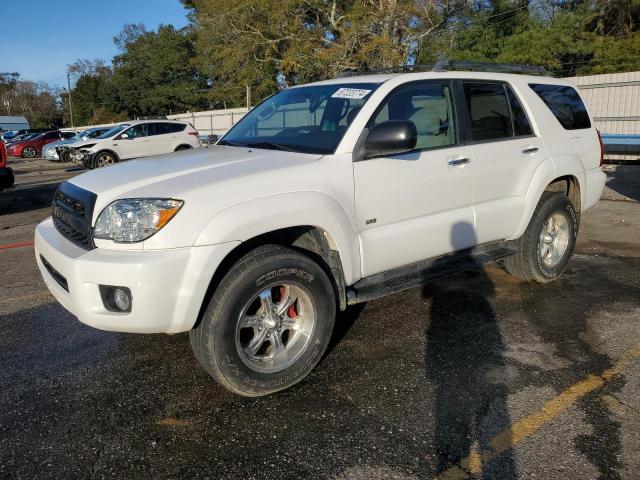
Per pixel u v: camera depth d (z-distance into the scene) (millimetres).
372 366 3623
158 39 55312
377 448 2756
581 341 3920
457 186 4070
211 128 33938
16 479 2580
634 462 2600
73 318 4625
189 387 3412
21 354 3934
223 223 2916
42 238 3439
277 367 3240
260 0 27062
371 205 3582
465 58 28547
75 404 3238
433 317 4418
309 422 2998
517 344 3896
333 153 3480
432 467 2604
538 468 2574
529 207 4617
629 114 16562
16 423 3049
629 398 3148
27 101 87312
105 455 2752
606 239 6875
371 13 26375
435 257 4125
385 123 3391
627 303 4629
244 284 3010
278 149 3768
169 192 2945
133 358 3830
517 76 4836
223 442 2838
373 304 4727
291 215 3133
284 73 30703
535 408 3072
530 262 4855
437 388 3318
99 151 17422
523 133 4688
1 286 5586
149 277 2785
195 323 3012
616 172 13547
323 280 3322
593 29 30672
